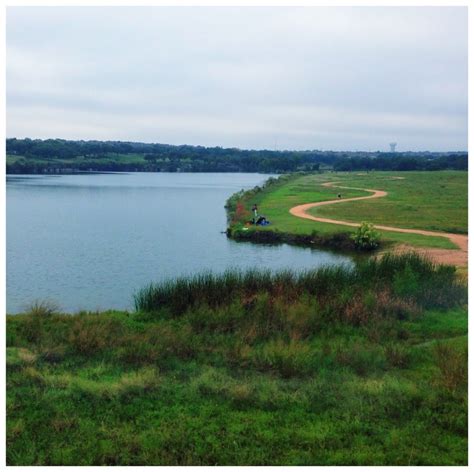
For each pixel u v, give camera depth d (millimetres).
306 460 7461
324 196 62438
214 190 90750
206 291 16344
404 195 63562
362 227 32375
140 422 8562
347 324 14305
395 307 15156
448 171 132750
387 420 8633
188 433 8148
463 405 8891
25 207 59406
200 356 11664
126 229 42375
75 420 8547
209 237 38156
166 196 76812
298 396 9328
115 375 10648
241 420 8594
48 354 11570
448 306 15906
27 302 20484
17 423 8359
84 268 27078
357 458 7473
